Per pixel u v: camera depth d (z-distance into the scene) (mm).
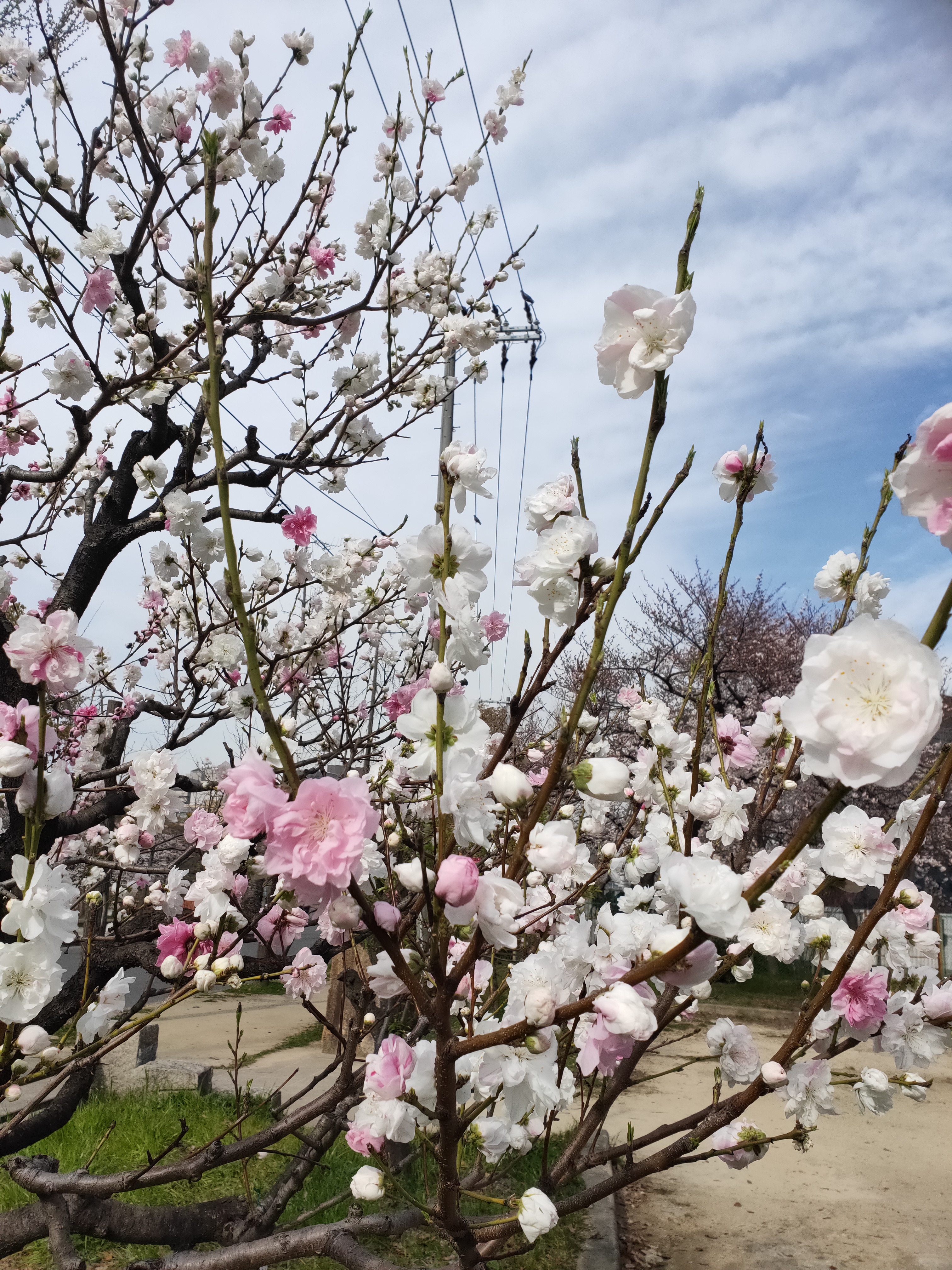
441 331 4199
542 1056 1228
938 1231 4762
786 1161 5793
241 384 3967
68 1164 4441
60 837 3291
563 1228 4312
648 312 993
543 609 1258
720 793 2186
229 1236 2250
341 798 824
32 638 1402
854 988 1932
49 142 3828
